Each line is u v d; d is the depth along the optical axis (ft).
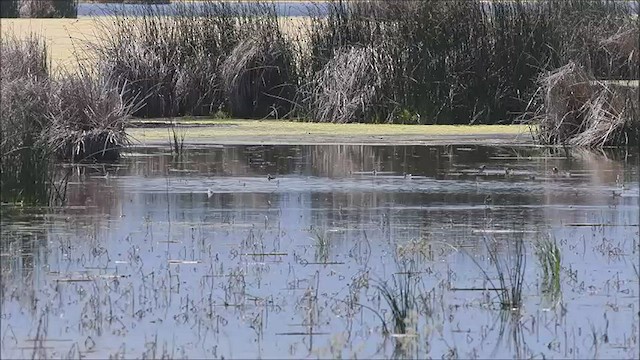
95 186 187.52
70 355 105.81
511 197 179.01
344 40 274.77
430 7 269.44
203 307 121.19
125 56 279.08
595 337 111.14
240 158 217.77
